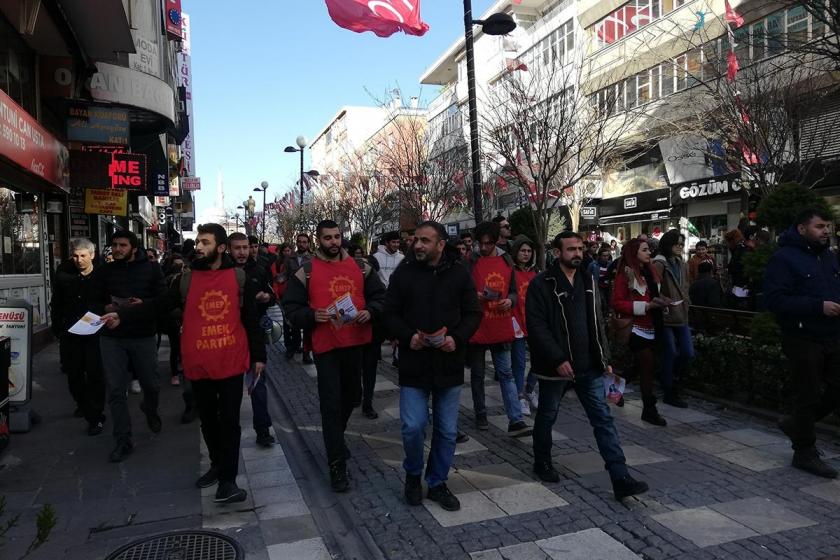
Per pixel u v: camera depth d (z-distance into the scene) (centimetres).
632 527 375
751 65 1101
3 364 534
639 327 592
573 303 424
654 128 1744
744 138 1070
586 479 456
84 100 1177
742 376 630
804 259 447
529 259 610
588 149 1559
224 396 425
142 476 480
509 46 2812
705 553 343
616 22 2188
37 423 625
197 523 398
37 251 1147
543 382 441
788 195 618
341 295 458
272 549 366
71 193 1377
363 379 644
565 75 1719
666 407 650
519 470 477
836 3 689
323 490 457
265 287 601
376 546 362
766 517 386
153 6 1448
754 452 505
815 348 449
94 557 354
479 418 584
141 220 2423
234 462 427
